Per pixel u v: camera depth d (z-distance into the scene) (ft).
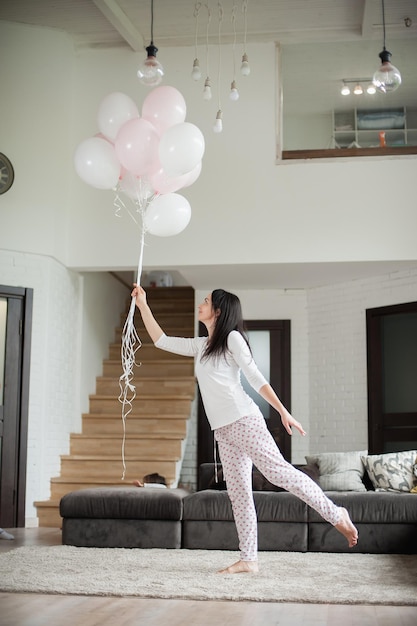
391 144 25.98
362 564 15.89
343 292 29.58
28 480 25.48
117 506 18.30
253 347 31.32
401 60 26.27
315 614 11.40
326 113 26.35
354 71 26.48
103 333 32.81
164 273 39.11
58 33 27.07
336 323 29.76
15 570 14.74
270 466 13.91
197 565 15.43
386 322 28.32
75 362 29.22
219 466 20.72
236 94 21.56
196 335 30.89
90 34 27.32
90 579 13.82
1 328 25.52
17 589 12.98
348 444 28.99
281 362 30.83
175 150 15.10
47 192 26.35
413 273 27.07
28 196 26.09
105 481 26.53
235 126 26.58
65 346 28.09
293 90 26.61
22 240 25.82
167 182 16.29
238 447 14.29
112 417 29.40
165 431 29.09
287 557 16.90
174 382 30.94
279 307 31.07
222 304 14.28
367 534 17.95
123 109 17.10
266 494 18.33
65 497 18.57
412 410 27.35
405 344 27.73
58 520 25.27
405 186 25.68
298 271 27.48
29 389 25.77
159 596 12.55
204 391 14.19
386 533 17.92
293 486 13.87
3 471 25.02
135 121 15.89
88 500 18.40
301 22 25.90
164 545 18.17
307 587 13.15
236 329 14.30
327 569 15.12
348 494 18.26
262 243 25.99
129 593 12.67
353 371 29.07
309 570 14.99
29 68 26.63
